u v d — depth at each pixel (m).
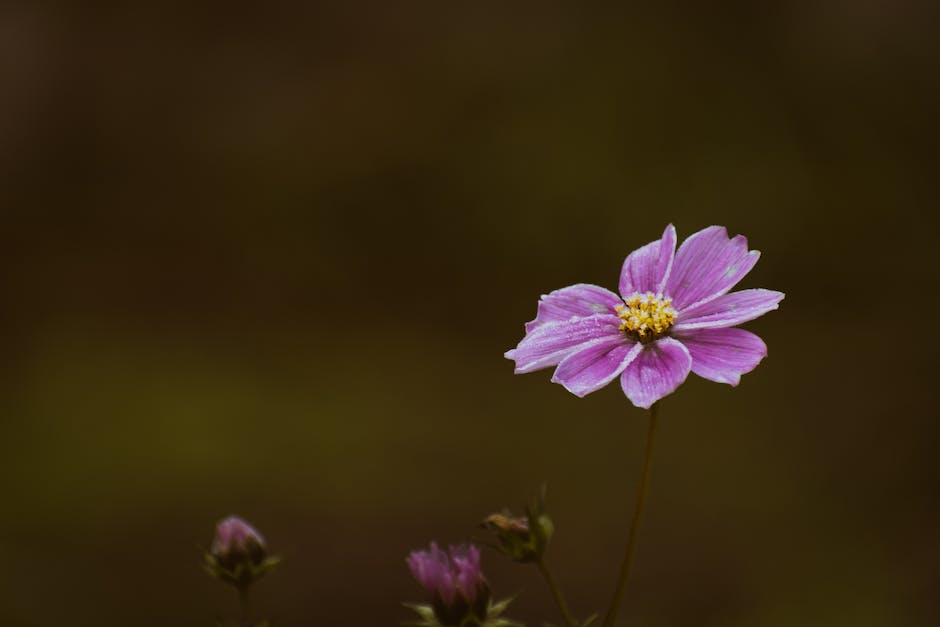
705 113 4.06
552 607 1.98
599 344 0.82
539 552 0.82
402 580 2.04
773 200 3.85
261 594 2.00
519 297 3.69
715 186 3.91
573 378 0.81
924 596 1.91
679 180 3.93
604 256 3.81
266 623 0.86
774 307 0.81
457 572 0.82
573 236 3.86
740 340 0.81
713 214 3.85
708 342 0.81
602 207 3.87
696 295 0.82
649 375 0.80
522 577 2.09
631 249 3.78
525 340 0.82
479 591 0.82
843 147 3.95
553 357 0.82
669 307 0.82
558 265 3.81
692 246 0.83
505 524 0.82
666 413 2.83
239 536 0.86
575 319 0.83
